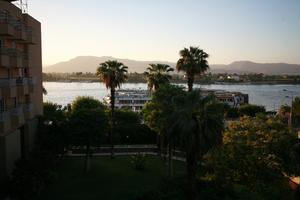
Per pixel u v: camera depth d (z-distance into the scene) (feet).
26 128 123.03
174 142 85.30
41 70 148.46
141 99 334.03
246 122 103.71
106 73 160.04
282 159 93.97
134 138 182.50
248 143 95.04
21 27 106.11
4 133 92.38
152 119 128.26
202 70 171.22
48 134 135.54
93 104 204.95
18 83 106.73
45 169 102.22
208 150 86.02
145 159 141.69
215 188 88.69
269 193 86.58
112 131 158.81
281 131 99.35
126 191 109.50
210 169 105.60
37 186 91.91
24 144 122.83
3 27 93.61
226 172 93.91
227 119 260.21
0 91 91.56
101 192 108.47
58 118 143.43
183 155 158.92
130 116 202.18
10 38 104.94
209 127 83.51
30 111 116.06
